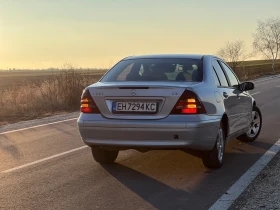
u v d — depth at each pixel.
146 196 5.10
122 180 5.83
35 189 5.47
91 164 6.82
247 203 4.73
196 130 5.57
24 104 17.34
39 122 12.77
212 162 6.25
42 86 18.88
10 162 7.10
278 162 6.67
